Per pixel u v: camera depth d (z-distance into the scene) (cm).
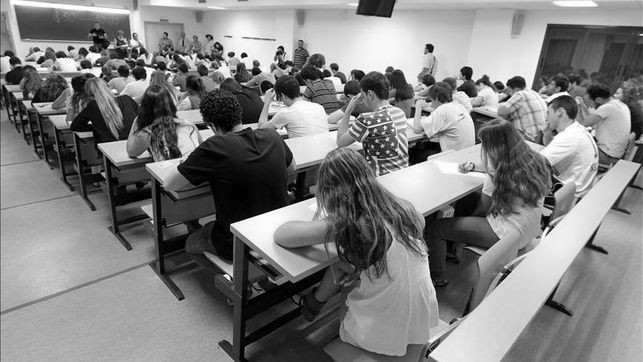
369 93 234
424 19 835
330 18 1013
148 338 183
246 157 157
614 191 223
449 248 261
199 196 192
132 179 257
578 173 243
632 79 589
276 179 166
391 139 224
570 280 245
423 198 179
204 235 186
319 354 178
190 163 156
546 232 191
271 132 173
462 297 222
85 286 217
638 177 443
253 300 164
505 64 720
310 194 263
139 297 210
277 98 324
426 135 317
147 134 218
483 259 136
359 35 963
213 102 168
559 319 209
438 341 112
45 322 190
